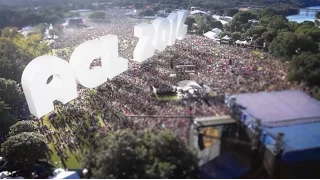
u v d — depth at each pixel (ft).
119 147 98.94
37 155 131.13
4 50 270.46
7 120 171.42
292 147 101.04
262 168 100.48
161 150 99.19
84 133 145.07
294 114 113.70
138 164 95.96
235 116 110.01
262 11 444.96
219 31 343.26
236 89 134.82
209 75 172.35
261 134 103.35
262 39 235.40
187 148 103.24
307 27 271.69
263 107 116.37
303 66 140.87
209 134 106.52
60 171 116.47
